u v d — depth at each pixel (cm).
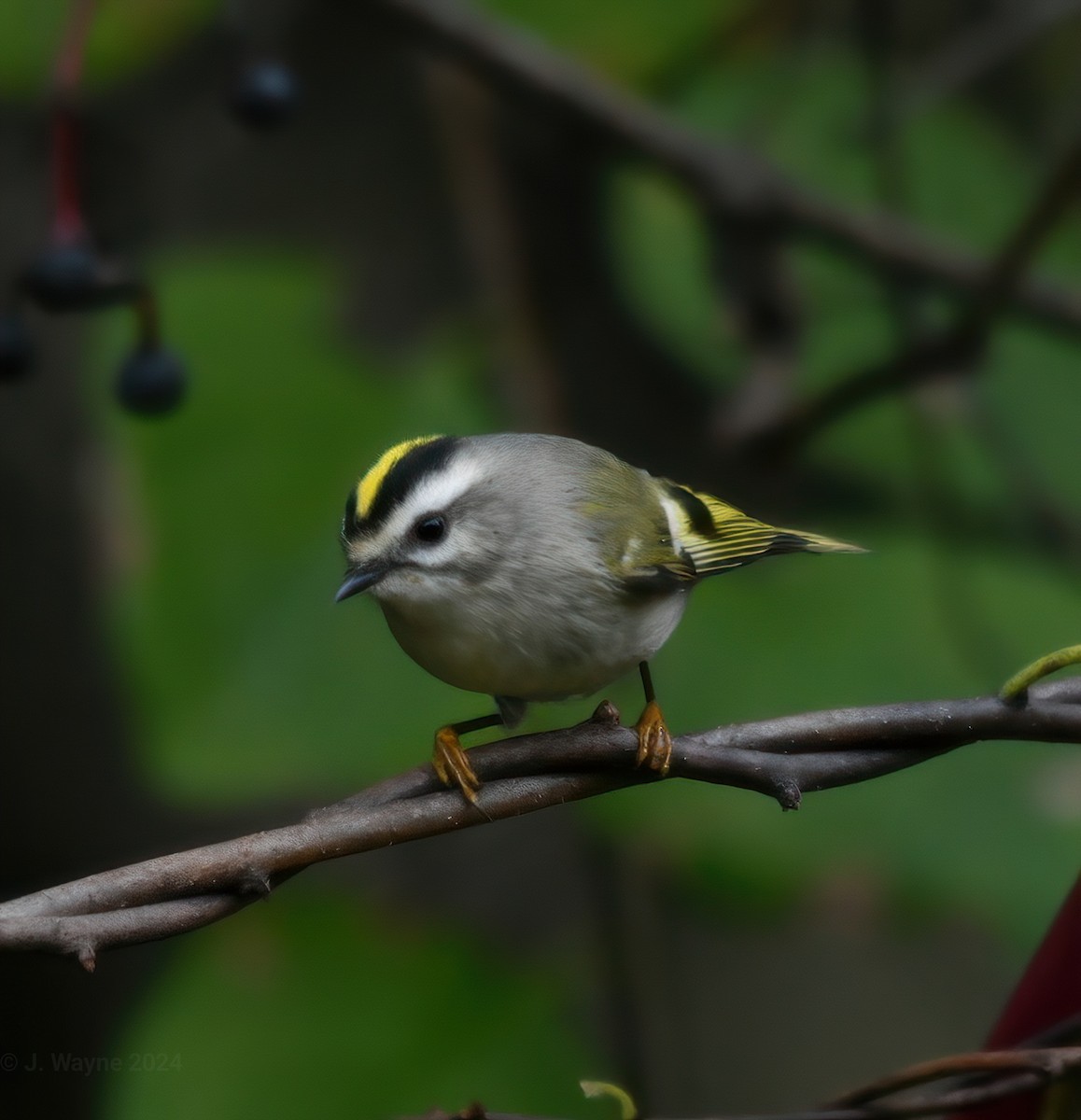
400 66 1198
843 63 1202
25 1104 1084
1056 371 1142
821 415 1050
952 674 888
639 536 714
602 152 1113
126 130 1147
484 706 788
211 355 867
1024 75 1381
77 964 425
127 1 938
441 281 1171
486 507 691
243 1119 786
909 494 1059
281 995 812
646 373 1166
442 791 509
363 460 851
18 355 767
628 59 1125
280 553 819
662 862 883
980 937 1193
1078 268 1262
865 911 880
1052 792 848
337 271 1096
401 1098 796
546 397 1052
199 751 770
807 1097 1123
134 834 1100
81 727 1095
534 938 1092
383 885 1103
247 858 457
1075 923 585
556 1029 823
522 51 1077
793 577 912
